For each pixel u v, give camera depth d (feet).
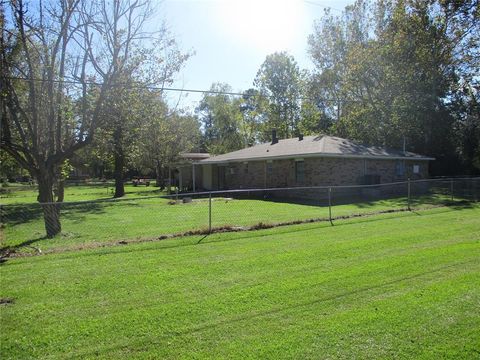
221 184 100.83
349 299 17.56
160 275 21.74
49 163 37.91
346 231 34.73
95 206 65.41
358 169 75.25
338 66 123.54
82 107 39.27
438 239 30.45
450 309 16.14
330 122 137.08
